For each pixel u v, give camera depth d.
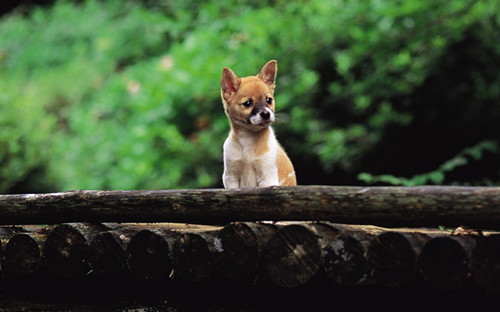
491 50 11.50
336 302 5.00
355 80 12.07
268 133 7.27
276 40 12.94
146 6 21.88
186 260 5.17
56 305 5.95
